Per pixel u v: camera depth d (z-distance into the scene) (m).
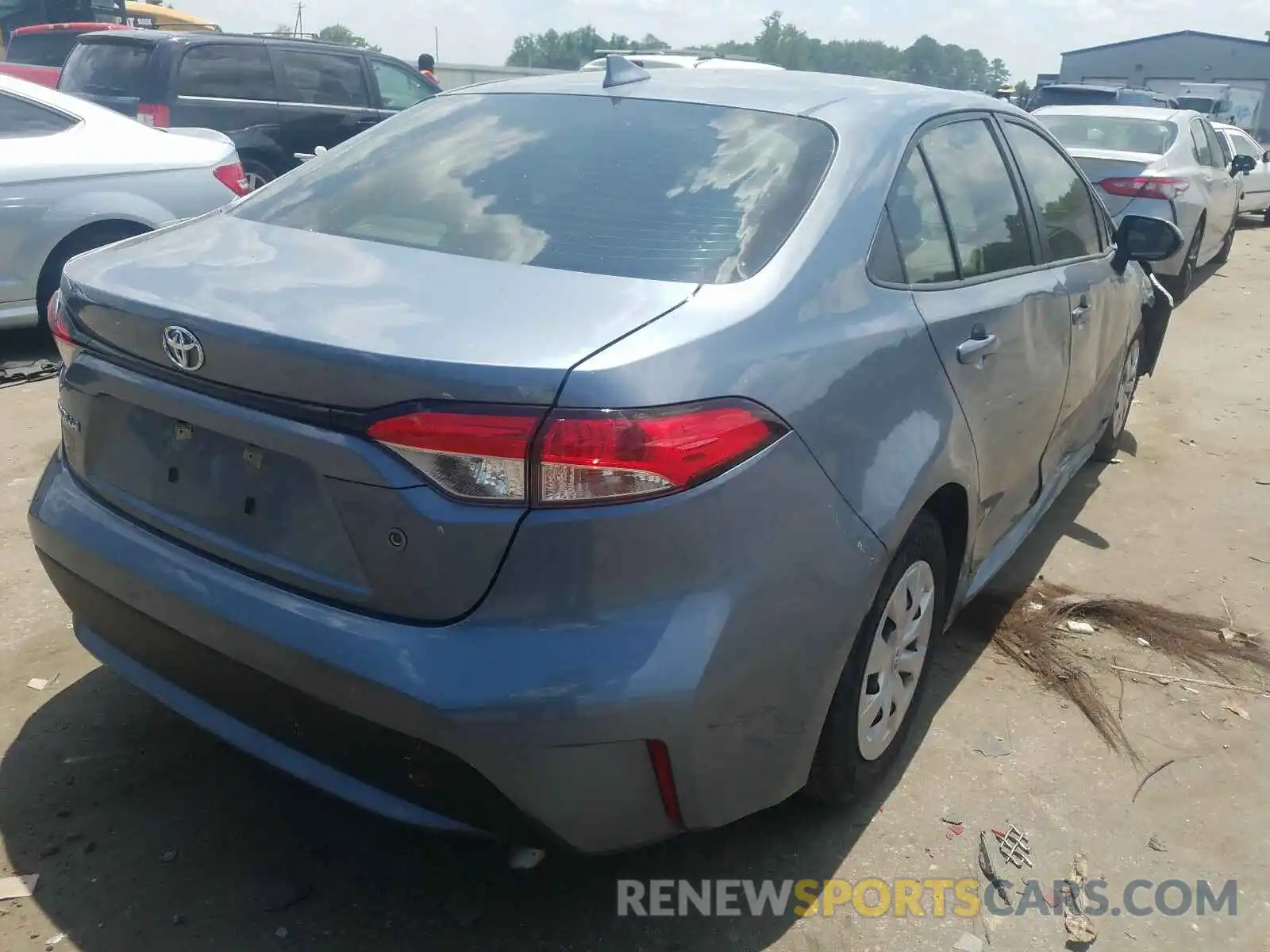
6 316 5.96
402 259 2.36
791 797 2.68
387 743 1.98
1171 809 2.83
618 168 2.60
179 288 2.24
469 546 1.89
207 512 2.21
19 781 2.70
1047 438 3.62
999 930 2.42
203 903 2.37
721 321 2.10
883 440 2.40
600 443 1.85
